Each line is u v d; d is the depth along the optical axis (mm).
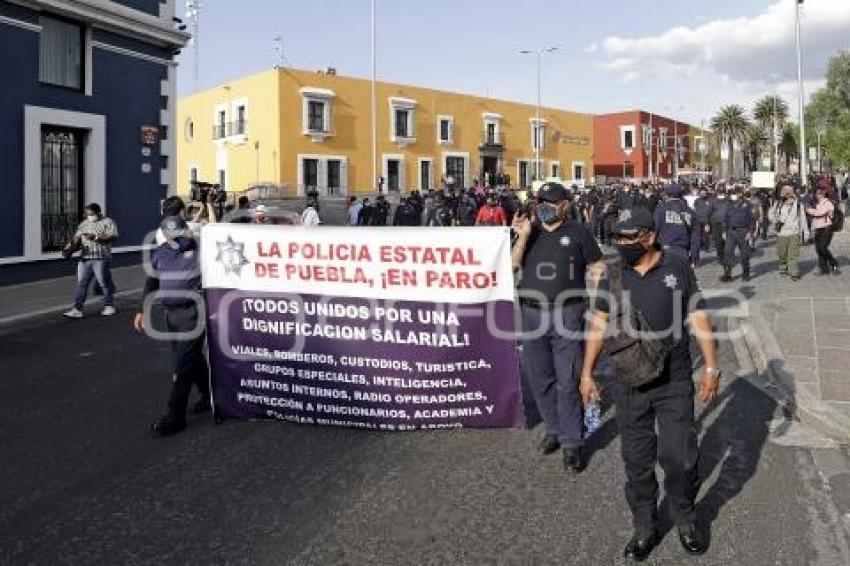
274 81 41969
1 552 3893
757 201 20328
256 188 37625
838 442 5477
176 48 17641
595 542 3969
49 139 14883
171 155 17594
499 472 4926
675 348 3818
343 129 44750
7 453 5367
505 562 3756
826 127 57156
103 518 4285
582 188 38062
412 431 5719
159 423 5723
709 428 5832
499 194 26953
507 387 5625
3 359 8375
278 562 3764
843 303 10844
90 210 11195
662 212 10391
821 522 4184
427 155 49625
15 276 14016
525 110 57188
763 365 7516
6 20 13586
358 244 5590
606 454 5305
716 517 4273
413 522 4199
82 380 7445
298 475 4895
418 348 5598
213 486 4727
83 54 15359
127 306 12109
